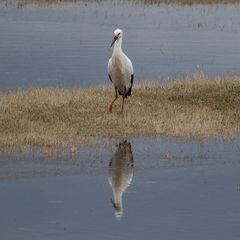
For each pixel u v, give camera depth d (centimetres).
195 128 1817
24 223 1273
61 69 2711
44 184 1463
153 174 1545
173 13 4109
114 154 1648
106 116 1900
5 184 1456
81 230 1245
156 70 2719
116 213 1325
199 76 2411
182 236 1225
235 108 2030
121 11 4112
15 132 1728
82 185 1468
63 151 1645
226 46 3222
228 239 1215
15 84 2448
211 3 4491
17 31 3459
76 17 3894
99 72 2681
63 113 1914
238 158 1655
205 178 1527
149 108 2002
